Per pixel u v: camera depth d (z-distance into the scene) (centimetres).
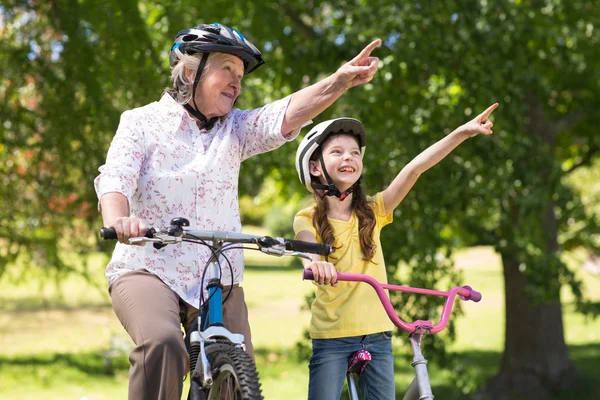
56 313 1742
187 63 317
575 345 1441
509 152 814
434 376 1191
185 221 272
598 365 1221
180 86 321
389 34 787
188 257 309
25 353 1296
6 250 992
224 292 323
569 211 888
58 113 812
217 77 317
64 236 997
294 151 948
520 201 821
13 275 1082
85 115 802
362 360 341
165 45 834
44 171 941
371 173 774
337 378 345
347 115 787
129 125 312
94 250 1003
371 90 765
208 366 278
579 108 1108
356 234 354
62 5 741
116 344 1249
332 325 345
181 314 315
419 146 793
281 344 1438
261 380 1142
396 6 789
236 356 274
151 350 280
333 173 352
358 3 849
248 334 323
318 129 357
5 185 955
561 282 868
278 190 1124
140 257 307
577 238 1195
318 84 323
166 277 307
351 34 785
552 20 903
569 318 1758
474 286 2402
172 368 279
